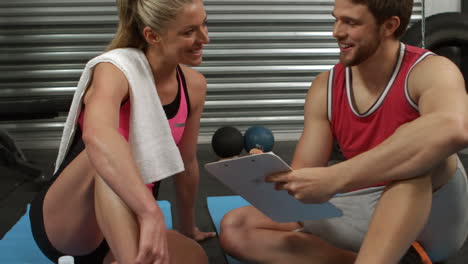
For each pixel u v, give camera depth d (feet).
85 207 5.13
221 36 15.12
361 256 4.42
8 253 6.88
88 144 4.40
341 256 5.56
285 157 13.37
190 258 5.33
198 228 8.00
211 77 15.25
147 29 4.96
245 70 15.26
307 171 4.61
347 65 4.89
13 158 11.40
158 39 5.01
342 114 5.28
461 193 5.14
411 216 4.42
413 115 4.92
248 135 9.30
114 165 4.33
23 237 7.48
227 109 15.35
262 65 15.33
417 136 4.37
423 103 4.65
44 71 14.71
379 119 5.04
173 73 5.45
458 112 4.37
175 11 4.77
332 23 15.35
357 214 5.42
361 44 4.74
